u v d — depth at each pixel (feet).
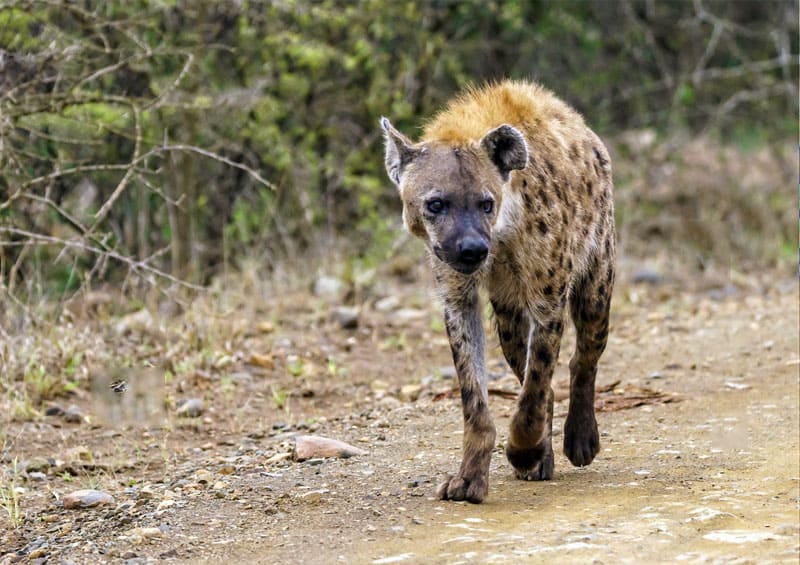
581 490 26.58
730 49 76.84
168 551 22.86
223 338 42.29
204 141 51.47
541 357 26.86
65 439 33.06
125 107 44.88
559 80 72.79
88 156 47.16
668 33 78.89
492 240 26.45
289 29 53.62
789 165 71.61
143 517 25.16
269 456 30.30
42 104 39.06
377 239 54.70
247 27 51.62
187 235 48.80
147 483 28.73
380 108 56.85
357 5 56.44
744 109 80.23
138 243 49.98
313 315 46.93
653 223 64.75
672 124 75.00
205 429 34.17
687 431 31.65
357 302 49.21
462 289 26.71
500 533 23.13
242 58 52.65
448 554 21.89
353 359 42.19
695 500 25.22
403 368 41.27
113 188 48.96
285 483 27.30
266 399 37.32
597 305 29.53
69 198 48.24
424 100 59.47
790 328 44.39
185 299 43.24
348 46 56.13
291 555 22.34
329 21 53.36
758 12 81.87
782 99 79.00
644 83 76.23
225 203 53.67
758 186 69.00
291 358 41.39
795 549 21.56
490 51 67.56
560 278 27.12
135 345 41.55
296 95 54.39
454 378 39.29
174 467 30.19
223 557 22.45
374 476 27.73
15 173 39.14
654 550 21.76
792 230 64.59
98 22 42.42
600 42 72.64
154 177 48.60
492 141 26.25
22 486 29.12
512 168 26.16
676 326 46.42
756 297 52.80
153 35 47.50
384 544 22.68
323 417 34.94
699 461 28.63
